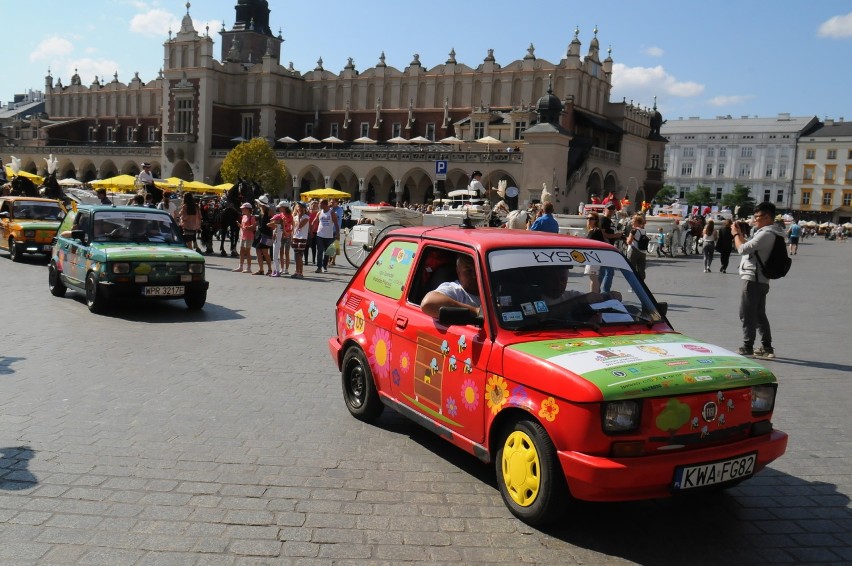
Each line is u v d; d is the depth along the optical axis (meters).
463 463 5.42
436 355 5.22
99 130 90.62
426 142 64.12
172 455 5.41
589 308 5.04
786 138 116.69
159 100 85.38
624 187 66.19
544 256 5.21
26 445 5.52
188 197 19.55
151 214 13.16
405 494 4.81
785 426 6.68
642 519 4.55
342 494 4.78
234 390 7.33
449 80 70.62
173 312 12.18
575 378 4.06
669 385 4.09
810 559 4.09
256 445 5.69
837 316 14.48
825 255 43.56
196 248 22.30
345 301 6.66
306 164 67.56
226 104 78.19
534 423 4.31
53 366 8.07
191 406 6.71
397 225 21.77
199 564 3.80
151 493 4.70
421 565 3.87
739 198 108.50
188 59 77.00
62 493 4.66
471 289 5.20
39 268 18.14
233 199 23.94
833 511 4.77
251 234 18.84
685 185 124.38
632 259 14.42
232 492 4.76
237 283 16.62
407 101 73.31
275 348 9.50
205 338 10.02
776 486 5.19
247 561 3.86
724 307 15.36
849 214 113.19
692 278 22.61
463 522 4.41
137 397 6.95
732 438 4.33
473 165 57.94
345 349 6.65
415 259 5.88
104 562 3.79
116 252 11.64
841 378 8.68
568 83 63.09
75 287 12.67
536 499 4.28
